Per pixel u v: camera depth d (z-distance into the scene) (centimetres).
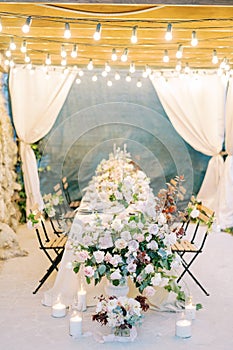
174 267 333
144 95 770
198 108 751
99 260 314
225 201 697
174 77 752
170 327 344
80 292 378
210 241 625
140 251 325
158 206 353
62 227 417
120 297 317
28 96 742
